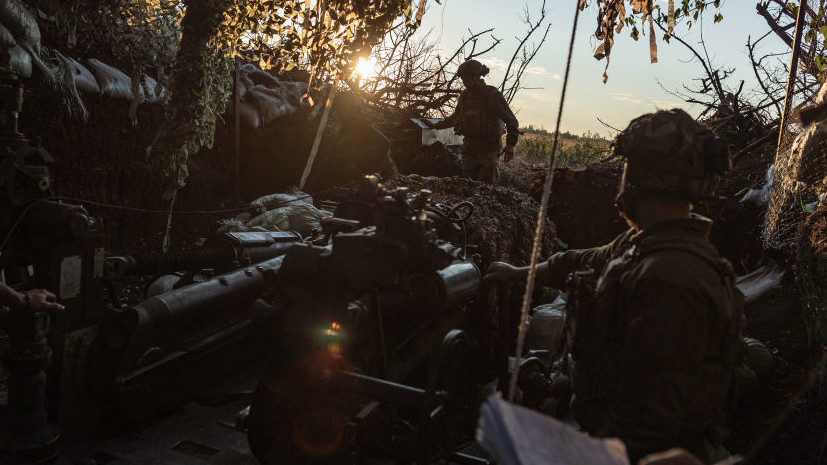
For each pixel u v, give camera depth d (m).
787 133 3.98
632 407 1.51
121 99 6.42
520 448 0.61
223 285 3.85
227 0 5.09
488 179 7.65
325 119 4.81
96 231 3.35
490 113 7.54
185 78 5.46
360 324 3.07
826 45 4.51
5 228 3.13
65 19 5.91
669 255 1.52
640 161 1.62
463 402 3.14
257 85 7.89
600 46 4.20
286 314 2.65
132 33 6.56
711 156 1.58
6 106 3.12
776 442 3.58
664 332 1.45
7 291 2.73
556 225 7.24
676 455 0.97
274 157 7.77
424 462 2.67
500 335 3.26
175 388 3.64
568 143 15.92
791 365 4.46
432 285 3.58
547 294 5.58
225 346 3.97
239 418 3.01
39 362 3.04
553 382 3.37
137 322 3.34
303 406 2.61
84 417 3.38
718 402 1.55
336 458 2.60
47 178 3.20
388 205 2.53
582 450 0.66
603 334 1.58
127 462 3.19
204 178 7.25
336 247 2.54
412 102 9.58
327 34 4.43
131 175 6.55
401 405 2.61
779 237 4.27
